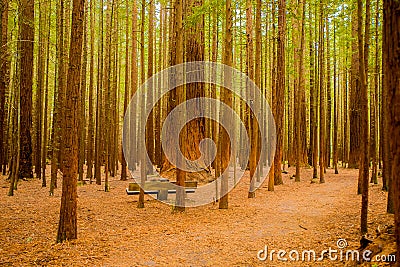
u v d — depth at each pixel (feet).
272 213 32.73
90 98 60.03
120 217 31.35
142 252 21.74
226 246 22.82
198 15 36.09
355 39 51.55
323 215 30.71
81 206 35.53
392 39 9.78
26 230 26.21
